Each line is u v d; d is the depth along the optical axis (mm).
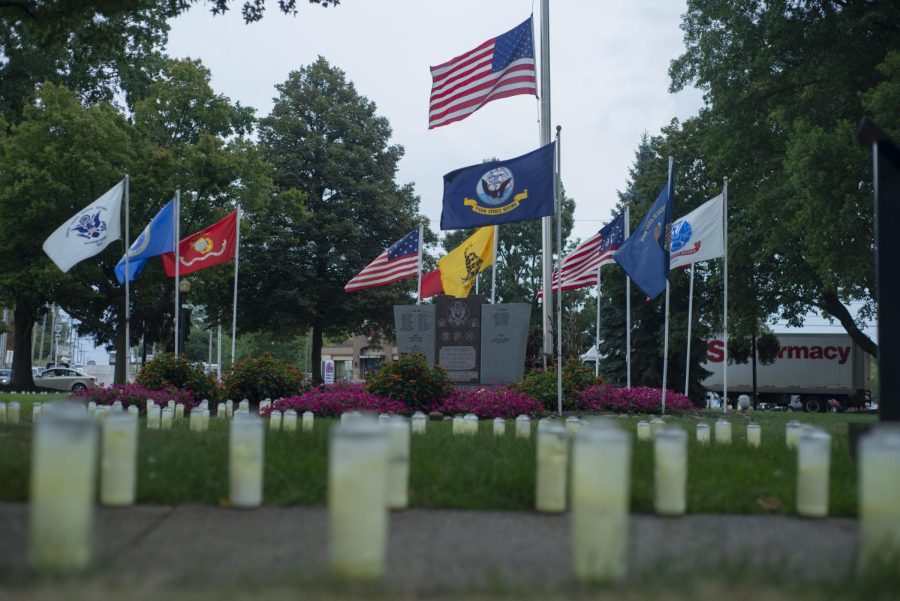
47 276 36000
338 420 15695
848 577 3947
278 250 46562
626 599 3592
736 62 31188
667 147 43062
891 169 8195
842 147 25312
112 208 21781
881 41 27547
